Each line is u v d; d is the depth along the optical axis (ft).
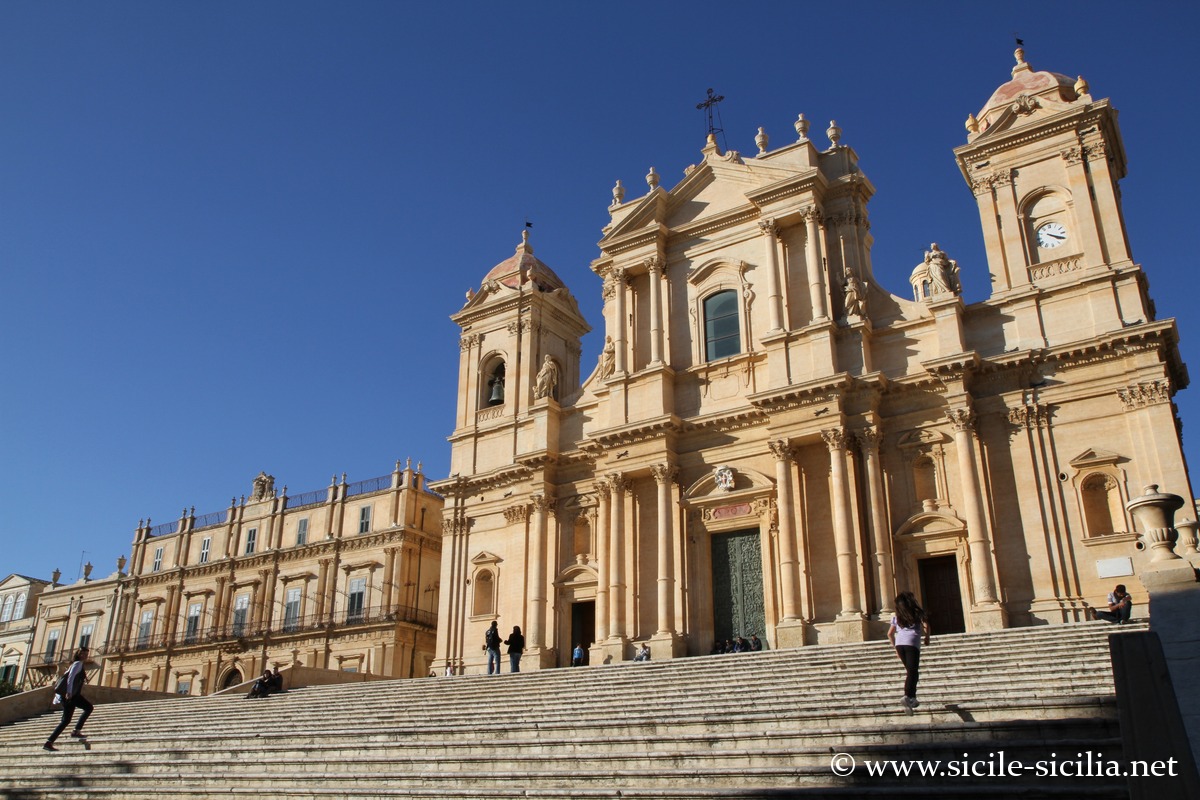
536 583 134.72
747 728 57.67
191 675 204.03
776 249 128.26
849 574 108.88
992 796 40.50
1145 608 96.43
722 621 121.49
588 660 132.98
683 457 128.16
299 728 83.30
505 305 159.02
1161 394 101.30
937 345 115.96
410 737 70.64
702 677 84.33
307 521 204.03
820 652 86.79
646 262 139.13
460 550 147.95
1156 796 34.58
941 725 48.98
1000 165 119.85
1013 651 74.08
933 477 112.88
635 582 125.70
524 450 146.72
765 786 47.19
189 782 68.08
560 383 160.04
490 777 55.31
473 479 148.46
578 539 136.98
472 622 142.31
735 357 127.95
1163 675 36.27
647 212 140.87
